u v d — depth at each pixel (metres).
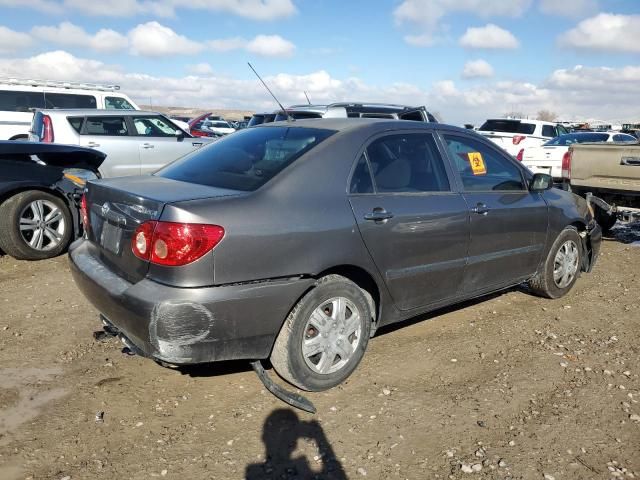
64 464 2.75
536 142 16.67
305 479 2.69
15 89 12.98
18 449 2.85
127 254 3.14
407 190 3.85
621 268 6.59
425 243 3.85
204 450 2.89
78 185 6.47
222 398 3.40
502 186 4.61
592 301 5.32
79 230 6.61
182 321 2.88
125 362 3.83
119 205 3.25
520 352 4.13
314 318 3.34
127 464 2.77
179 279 2.88
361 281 3.66
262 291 3.07
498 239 4.43
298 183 3.34
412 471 2.77
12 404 3.27
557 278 5.23
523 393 3.53
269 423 3.14
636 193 7.36
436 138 4.21
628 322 4.79
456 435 3.06
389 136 3.90
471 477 2.72
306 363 3.34
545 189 4.79
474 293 4.45
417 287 3.91
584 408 3.36
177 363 2.97
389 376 3.71
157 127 10.34
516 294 5.49
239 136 4.18
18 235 6.07
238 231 2.99
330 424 3.14
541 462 2.85
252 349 3.15
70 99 13.44
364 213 3.50
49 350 3.97
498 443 3.00
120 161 9.74
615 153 7.46
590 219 5.64
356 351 3.58
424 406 3.35
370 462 2.83
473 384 3.63
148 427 3.08
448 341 4.30
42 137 9.34
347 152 3.61
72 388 3.47
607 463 2.85
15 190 6.09
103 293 3.16
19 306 4.84
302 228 3.21
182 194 3.13
